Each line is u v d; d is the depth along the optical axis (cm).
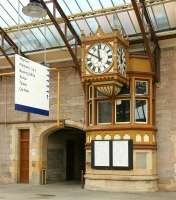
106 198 1603
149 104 1906
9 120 2319
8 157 2297
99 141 1922
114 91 1852
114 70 1767
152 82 1928
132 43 2036
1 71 2364
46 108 1730
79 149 2662
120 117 1900
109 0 1961
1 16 2166
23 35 2250
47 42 2231
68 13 2066
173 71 1930
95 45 1816
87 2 1995
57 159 2386
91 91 1984
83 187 2003
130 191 1831
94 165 1922
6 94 2342
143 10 1859
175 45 1938
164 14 1931
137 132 1873
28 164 2262
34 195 1722
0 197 1658
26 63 1631
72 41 2173
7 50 2270
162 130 1919
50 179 2306
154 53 1948
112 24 2055
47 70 1758
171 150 1892
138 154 1862
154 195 1711
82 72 1841
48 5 2048
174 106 1908
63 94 2175
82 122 2103
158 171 1905
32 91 1655
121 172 1861
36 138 2233
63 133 2452
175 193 1794
